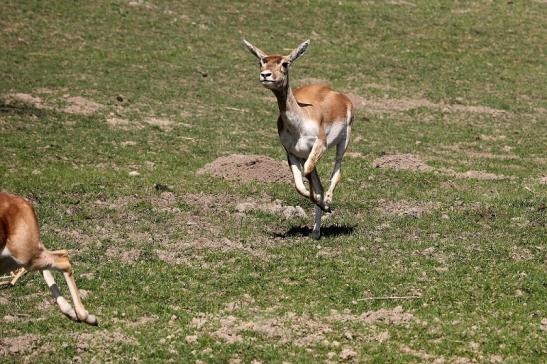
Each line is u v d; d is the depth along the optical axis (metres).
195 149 75.56
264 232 51.97
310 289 42.34
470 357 35.34
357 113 96.12
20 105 84.75
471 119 96.94
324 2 137.25
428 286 42.81
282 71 47.28
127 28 117.12
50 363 34.28
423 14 139.25
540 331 37.72
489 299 41.19
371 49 122.75
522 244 49.91
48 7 118.62
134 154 72.00
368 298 41.25
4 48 104.62
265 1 134.38
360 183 65.50
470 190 63.53
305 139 49.09
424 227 53.12
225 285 42.94
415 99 104.12
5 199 33.91
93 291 42.09
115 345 36.06
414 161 72.00
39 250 34.50
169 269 45.03
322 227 53.34
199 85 101.69
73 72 99.75
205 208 56.84
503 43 131.38
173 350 35.62
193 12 126.31
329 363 34.69
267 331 37.41
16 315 39.22
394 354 35.38
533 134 91.25
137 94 94.69
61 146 72.75
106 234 50.69
